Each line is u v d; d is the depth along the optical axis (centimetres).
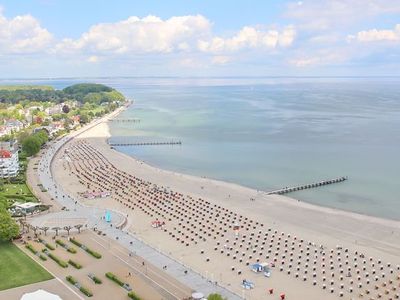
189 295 19788
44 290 19900
